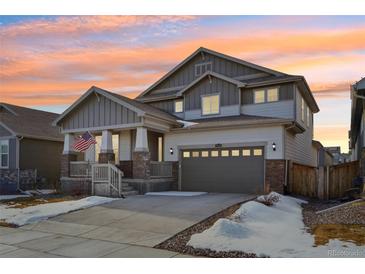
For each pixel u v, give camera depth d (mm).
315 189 14438
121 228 8680
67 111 17109
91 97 16688
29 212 10906
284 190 14164
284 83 16828
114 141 18812
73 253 6680
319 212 10000
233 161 15336
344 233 7156
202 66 20719
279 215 9367
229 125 15109
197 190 16172
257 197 12508
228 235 7078
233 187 15227
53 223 9594
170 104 20562
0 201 14281
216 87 18516
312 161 23531
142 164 15086
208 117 18531
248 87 17703
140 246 7051
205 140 16125
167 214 9906
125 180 15422
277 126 14352
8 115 22766
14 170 19938
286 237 7027
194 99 19172
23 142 20609
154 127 15812
